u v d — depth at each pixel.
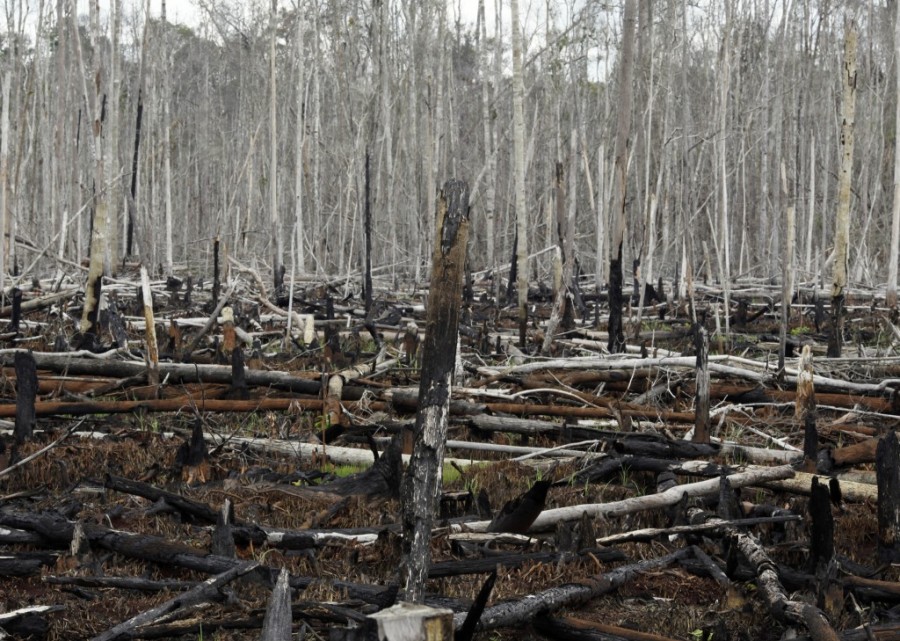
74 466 8.24
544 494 6.30
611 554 6.34
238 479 7.90
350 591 5.49
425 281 24.94
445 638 2.78
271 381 10.84
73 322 15.71
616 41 25.72
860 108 29.45
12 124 26.52
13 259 21.80
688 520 6.89
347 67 29.61
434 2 27.52
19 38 27.86
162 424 9.87
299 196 23.09
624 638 5.00
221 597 5.33
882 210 29.73
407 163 28.50
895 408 11.04
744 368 12.43
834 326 14.13
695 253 28.27
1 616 5.03
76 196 24.03
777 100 26.11
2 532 6.34
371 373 11.70
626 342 15.20
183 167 36.94
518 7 15.77
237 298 17.69
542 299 23.09
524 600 5.36
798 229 26.97
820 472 8.15
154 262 26.33
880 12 29.20
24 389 8.56
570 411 10.23
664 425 9.80
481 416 9.86
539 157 30.89
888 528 6.19
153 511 6.92
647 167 19.81
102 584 5.59
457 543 6.30
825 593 5.39
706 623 5.50
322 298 21.05
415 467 4.28
